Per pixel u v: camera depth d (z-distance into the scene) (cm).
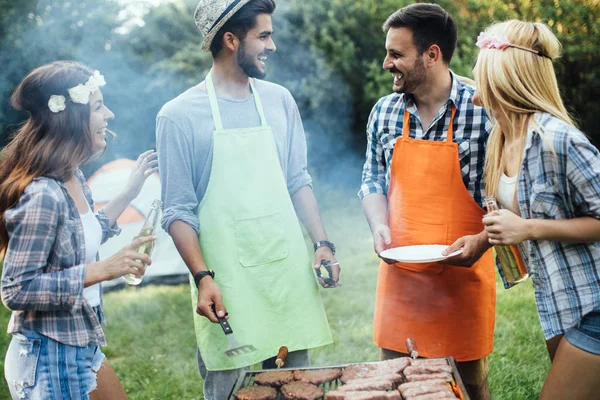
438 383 218
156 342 488
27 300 213
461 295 283
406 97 283
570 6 773
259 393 218
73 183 238
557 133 213
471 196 280
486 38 230
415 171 280
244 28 259
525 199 224
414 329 289
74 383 225
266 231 266
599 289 216
